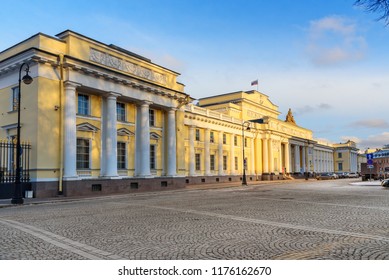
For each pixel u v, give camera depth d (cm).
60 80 2558
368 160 3997
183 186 3709
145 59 3300
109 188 2839
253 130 6350
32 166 2391
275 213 1380
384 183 3338
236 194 2614
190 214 1371
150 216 1325
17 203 1936
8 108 2636
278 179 6838
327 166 11150
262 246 796
